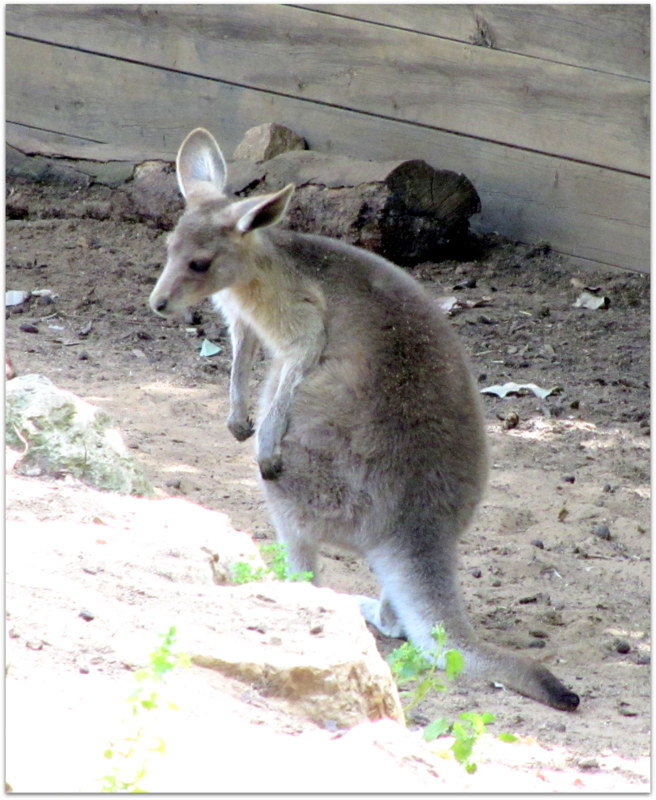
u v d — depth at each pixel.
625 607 10.34
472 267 20.12
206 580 7.66
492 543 11.49
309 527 9.89
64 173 22.66
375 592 10.54
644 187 19.59
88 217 21.70
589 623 9.91
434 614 9.09
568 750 7.52
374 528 9.60
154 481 11.84
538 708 8.29
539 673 8.45
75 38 23.30
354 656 6.58
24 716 5.53
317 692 6.37
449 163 21.02
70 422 9.84
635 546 11.59
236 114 22.41
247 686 6.34
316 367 10.03
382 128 21.34
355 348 9.87
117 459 9.91
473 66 20.50
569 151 20.09
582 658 9.41
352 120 21.53
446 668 7.76
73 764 5.17
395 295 10.09
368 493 9.61
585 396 15.59
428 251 19.97
